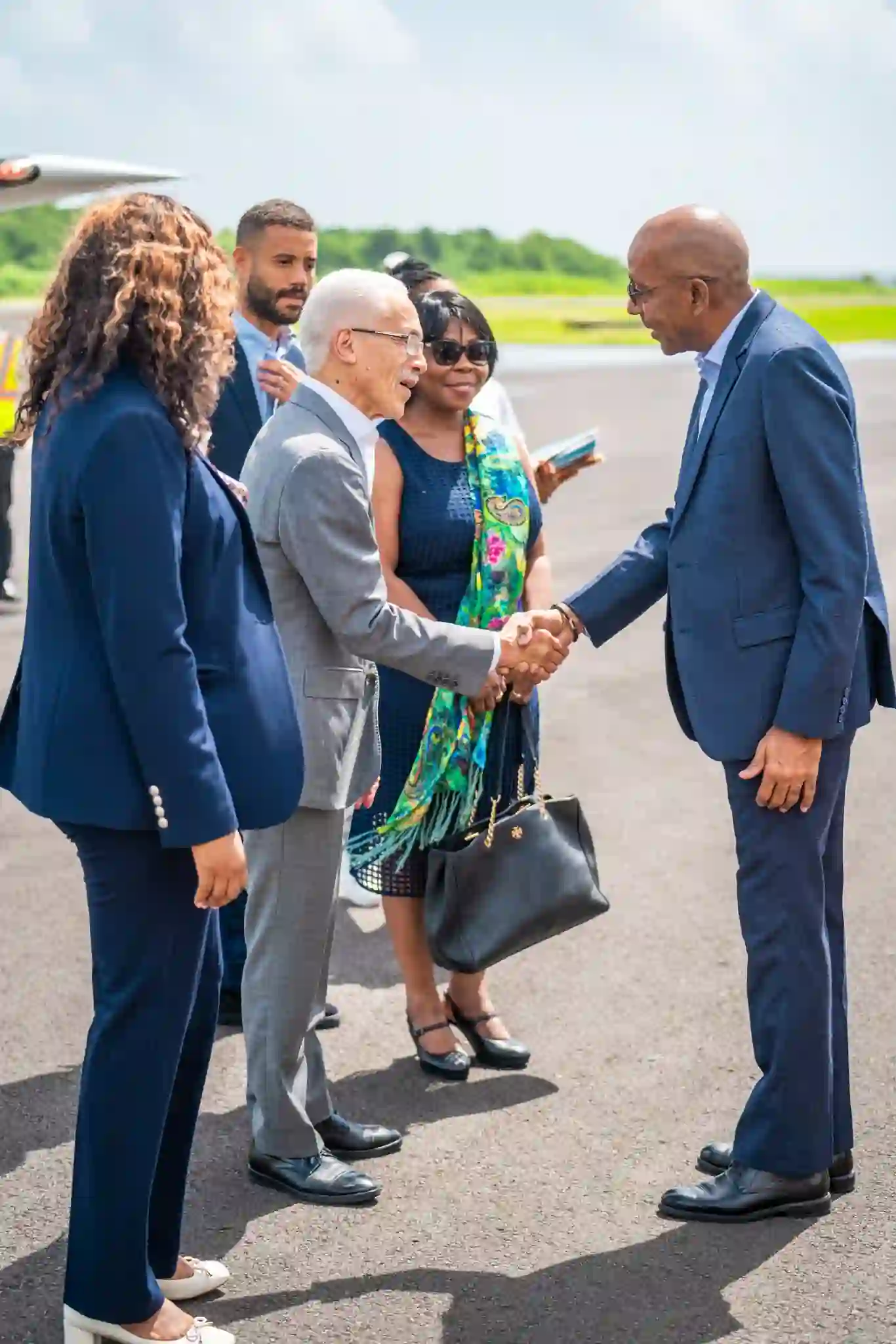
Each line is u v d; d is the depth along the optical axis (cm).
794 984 320
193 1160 353
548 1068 399
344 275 334
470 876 378
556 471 434
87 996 443
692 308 320
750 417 313
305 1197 336
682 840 577
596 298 9200
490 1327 288
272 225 460
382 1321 290
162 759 242
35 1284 302
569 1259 311
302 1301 297
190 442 249
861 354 4000
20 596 1005
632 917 501
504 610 395
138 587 238
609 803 621
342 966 470
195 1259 308
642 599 370
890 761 677
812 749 312
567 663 862
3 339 931
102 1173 264
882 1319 288
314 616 329
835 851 334
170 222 252
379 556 366
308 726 326
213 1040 285
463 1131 367
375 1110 378
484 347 393
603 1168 348
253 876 336
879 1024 416
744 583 318
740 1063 398
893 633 938
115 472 239
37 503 254
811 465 306
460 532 394
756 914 323
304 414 331
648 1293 298
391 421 399
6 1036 416
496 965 464
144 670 240
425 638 337
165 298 246
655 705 776
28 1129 365
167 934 259
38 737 254
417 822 390
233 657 261
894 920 492
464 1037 425
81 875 550
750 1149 325
